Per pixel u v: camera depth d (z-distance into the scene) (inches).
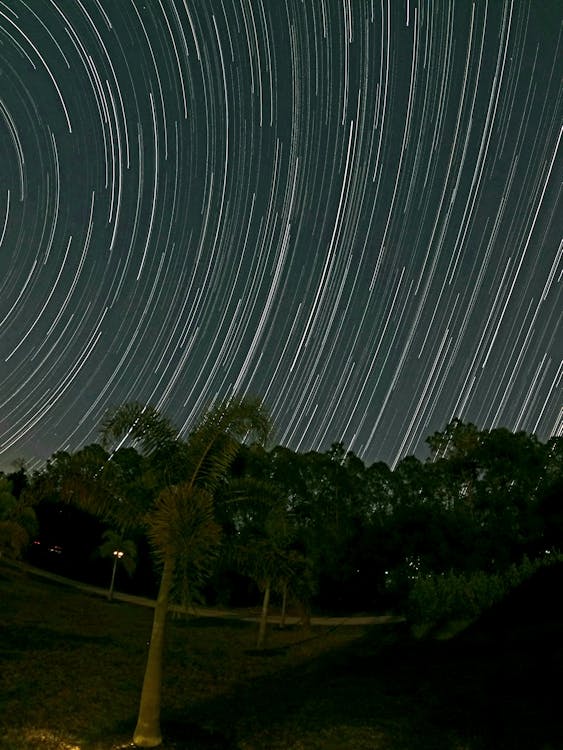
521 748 354.0
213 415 475.5
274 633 1061.1
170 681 618.5
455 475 1611.7
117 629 1007.6
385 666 631.2
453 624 726.5
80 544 2039.9
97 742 414.3
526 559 808.3
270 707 504.1
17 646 745.6
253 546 506.9
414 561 1430.9
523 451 1560.0
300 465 1405.0
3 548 1407.5
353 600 1551.4
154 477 462.9
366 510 1616.6
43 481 466.0
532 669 493.0
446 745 374.0
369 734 404.2
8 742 409.7
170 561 440.5
